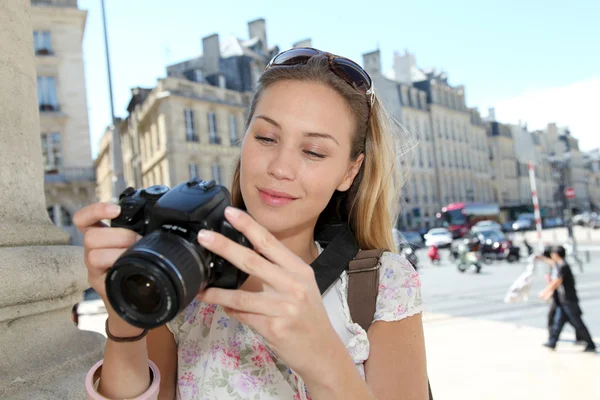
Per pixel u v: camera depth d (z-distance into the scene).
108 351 1.15
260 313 0.90
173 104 36.69
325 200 1.28
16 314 1.64
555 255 7.89
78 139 31.67
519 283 9.54
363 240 1.52
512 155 83.88
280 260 0.92
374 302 1.30
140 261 0.84
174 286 0.83
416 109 60.84
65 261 1.79
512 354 7.49
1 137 1.79
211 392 1.22
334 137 1.25
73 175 31.34
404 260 1.39
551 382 6.13
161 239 0.89
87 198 31.89
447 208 45.59
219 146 39.12
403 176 1.88
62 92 31.69
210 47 42.78
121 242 1.00
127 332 1.11
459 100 72.81
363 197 1.52
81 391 1.66
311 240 1.51
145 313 0.86
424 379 1.25
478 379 6.41
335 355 0.93
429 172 62.00
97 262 1.00
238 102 41.25
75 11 31.89
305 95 1.23
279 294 0.90
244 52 43.41
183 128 37.09
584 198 103.44
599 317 9.96
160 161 38.12
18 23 1.92
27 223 1.81
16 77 1.88
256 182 1.26
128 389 1.16
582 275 16.89
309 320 0.90
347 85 1.28
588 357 7.16
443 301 12.98
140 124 42.16
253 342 1.23
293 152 1.23
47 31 31.67
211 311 1.31
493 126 81.56
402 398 1.21
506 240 23.52
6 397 1.54
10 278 1.57
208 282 0.95
